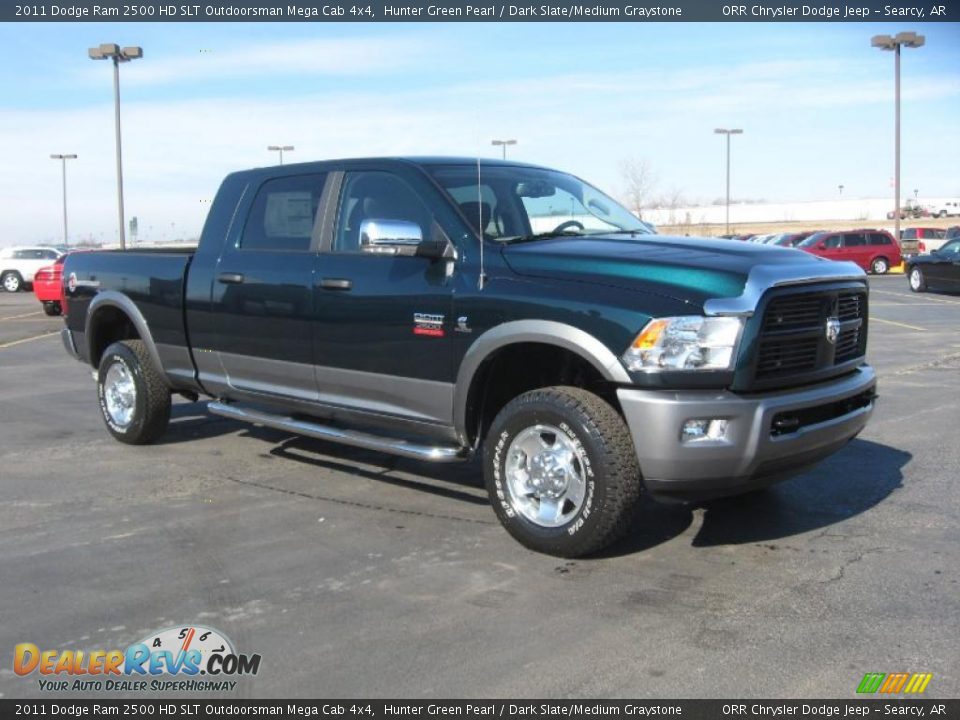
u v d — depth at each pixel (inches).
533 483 179.2
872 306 790.5
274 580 167.6
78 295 290.7
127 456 265.7
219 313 241.0
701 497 168.9
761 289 161.5
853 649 137.4
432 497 221.0
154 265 262.4
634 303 163.2
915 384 377.7
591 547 171.8
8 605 156.9
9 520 204.8
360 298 205.2
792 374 169.6
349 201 216.4
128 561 178.1
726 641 140.6
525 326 174.4
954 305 799.7
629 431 166.6
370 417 211.2
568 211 214.4
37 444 282.8
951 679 128.4
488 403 194.1
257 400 239.8
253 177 241.6
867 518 200.7
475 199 200.1
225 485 233.5
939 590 159.5
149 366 269.6
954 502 211.8
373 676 131.0
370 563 176.2
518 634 143.9
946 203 4220.0
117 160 1275.8
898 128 1459.2
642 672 131.2
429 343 193.0
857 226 3297.2
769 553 179.5
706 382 160.4
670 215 2367.1
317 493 225.5
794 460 171.0
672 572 169.8
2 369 462.0
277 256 227.1
